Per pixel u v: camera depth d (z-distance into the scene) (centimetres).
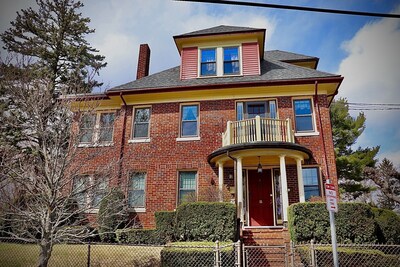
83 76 1620
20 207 683
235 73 1566
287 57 1816
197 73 1587
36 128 761
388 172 2683
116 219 1059
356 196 2789
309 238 955
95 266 867
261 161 1341
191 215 1033
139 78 1808
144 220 1345
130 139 1486
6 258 917
